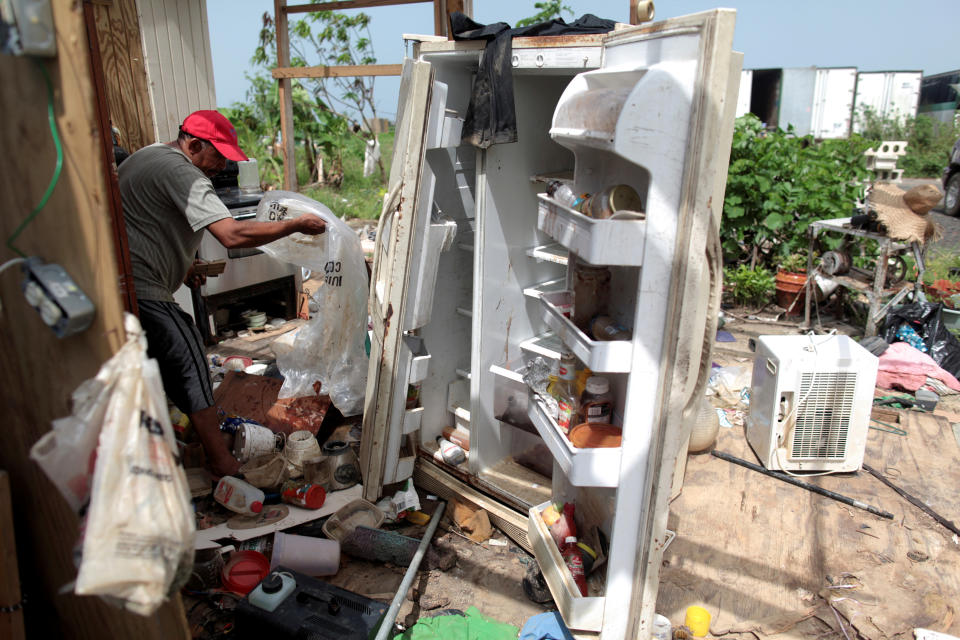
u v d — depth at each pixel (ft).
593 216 6.07
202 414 9.43
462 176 9.62
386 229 8.85
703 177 5.24
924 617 7.91
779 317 18.39
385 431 8.96
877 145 25.30
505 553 9.00
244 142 36.27
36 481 4.97
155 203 8.80
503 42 7.58
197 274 13.67
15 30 3.71
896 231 14.82
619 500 6.22
